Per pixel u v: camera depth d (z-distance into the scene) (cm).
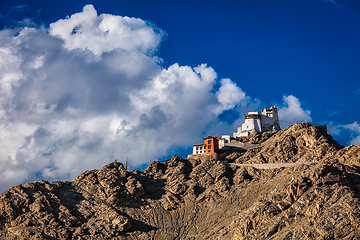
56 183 16125
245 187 15525
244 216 11875
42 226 13025
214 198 15312
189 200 15700
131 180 16675
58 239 12581
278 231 9875
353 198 9481
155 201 15788
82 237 12800
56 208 14238
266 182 15325
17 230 12731
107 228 13350
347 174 11138
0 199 13988
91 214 14250
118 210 14625
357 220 8731
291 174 15075
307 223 9394
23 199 14150
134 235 13238
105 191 15825
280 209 10612
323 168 10938
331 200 9800
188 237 13062
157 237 13175
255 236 10144
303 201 10250
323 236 8719
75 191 15925
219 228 12725
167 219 14450
